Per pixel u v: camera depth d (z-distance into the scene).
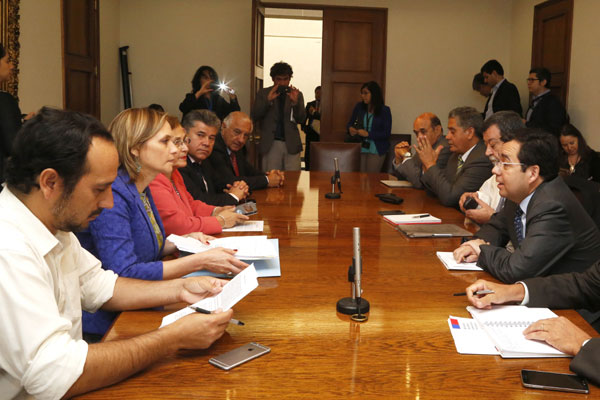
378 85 6.67
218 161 3.85
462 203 2.87
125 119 1.83
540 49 6.72
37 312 1.09
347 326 1.44
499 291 1.57
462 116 3.46
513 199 2.05
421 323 1.46
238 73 7.25
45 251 1.18
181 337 1.24
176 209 2.38
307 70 11.80
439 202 3.46
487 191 3.07
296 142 6.41
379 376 1.18
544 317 1.47
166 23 7.14
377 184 4.30
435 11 7.30
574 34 6.02
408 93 7.40
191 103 5.99
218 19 7.17
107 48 6.69
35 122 1.12
